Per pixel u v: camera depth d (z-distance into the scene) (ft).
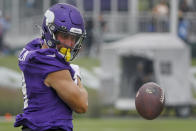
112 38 173.88
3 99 141.28
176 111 148.05
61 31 32.53
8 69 152.76
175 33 159.12
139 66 145.79
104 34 173.88
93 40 172.35
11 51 169.99
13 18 171.53
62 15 32.68
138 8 178.60
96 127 115.75
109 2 185.47
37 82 32.32
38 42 34.50
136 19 176.04
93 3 179.22
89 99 146.61
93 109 145.69
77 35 32.94
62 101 32.63
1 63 155.63
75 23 32.71
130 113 149.38
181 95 146.41
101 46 167.02
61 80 31.96
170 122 129.39
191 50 170.19
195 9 172.76
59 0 169.48
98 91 148.46
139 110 33.73
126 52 147.23
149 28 174.60
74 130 108.78
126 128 113.39
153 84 34.14
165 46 146.30
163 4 172.76
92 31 172.76
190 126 118.93
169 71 146.61
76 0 174.70
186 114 147.84
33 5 169.78
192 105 151.23
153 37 150.61
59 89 31.86
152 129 111.55
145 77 145.69
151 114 33.37
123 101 146.30
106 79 147.64
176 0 159.74
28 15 170.91
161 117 148.25
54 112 32.27
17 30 171.53
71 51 33.47
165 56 146.41
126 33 175.22
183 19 166.71
